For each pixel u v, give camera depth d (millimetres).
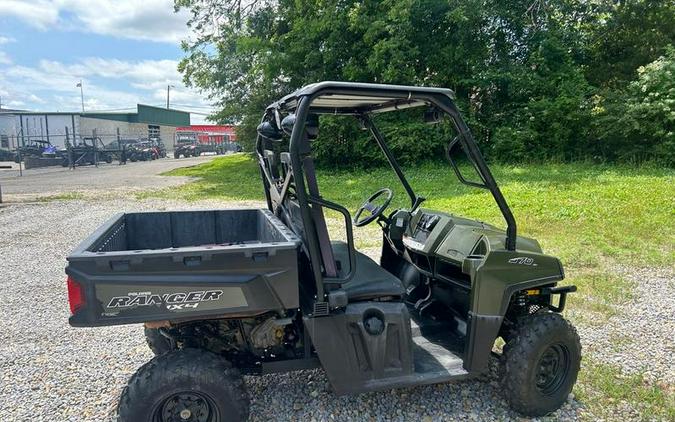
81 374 3588
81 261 2199
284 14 17484
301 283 2836
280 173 3311
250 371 2777
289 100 2760
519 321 2961
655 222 7941
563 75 15461
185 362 2422
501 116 15781
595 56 17547
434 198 10555
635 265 6113
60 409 3129
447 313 3477
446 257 3117
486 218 8500
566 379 2992
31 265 6637
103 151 28297
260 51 16297
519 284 2836
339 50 15875
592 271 5863
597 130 14688
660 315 4590
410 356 2682
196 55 18344
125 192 14234
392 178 13953
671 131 13648
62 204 11977
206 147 44312
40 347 4070
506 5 15906
